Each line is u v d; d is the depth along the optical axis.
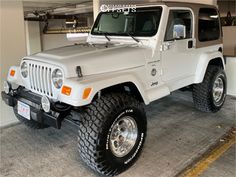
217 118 3.98
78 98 2.20
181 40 3.36
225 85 4.33
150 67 2.98
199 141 3.25
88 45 3.23
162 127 3.68
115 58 2.67
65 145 3.22
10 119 3.85
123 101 2.50
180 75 3.49
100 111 2.36
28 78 2.77
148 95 2.95
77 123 2.58
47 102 2.40
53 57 2.62
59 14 10.27
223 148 3.07
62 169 2.71
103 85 2.36
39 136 3.48
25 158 2.93
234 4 9.75
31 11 8.88
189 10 3.48
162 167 2.69
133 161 2.70
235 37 8.00
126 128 2.64
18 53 3.78
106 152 2.40
